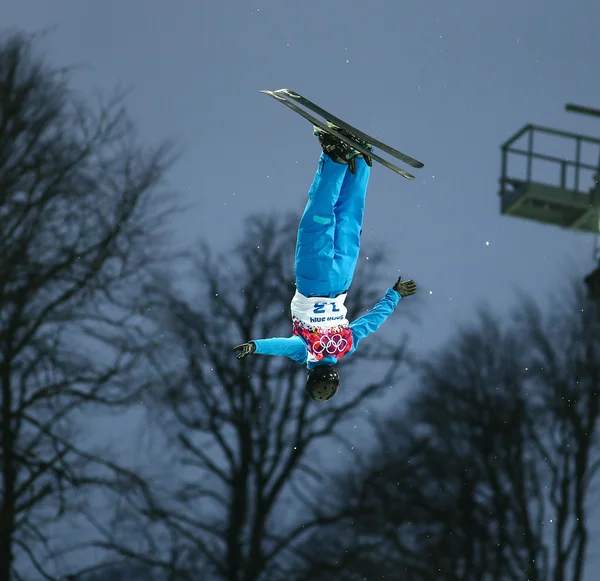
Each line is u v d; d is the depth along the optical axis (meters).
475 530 45.28
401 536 44.50
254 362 46.84
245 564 43.28
